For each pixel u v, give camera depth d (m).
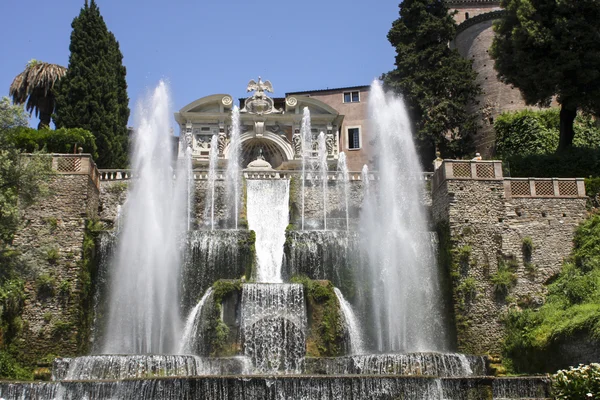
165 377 23.36
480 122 54.28
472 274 32.84
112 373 25.92
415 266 33.62
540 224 34.25
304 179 38.59
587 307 28.81
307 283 30.45
